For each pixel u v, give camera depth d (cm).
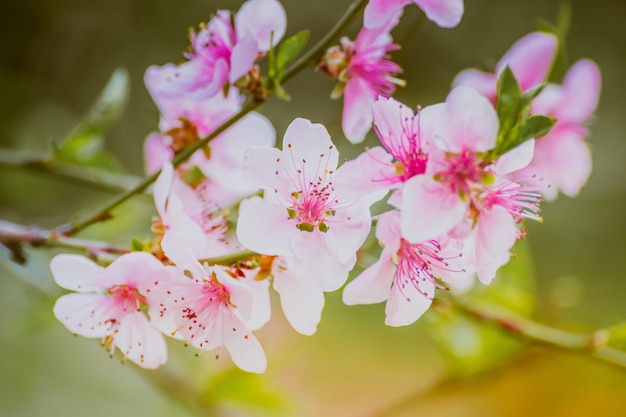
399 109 49
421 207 47
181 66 54
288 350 64
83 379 85
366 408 90
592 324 112
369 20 51
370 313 95
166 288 50
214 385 62
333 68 53
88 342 86
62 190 84
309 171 49
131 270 50
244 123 55
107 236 67
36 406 83
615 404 93
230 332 49
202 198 54
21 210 82
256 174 49
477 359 63
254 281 50
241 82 52
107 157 63
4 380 83
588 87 60
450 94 47
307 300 49
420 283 49
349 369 91
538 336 60
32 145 104
